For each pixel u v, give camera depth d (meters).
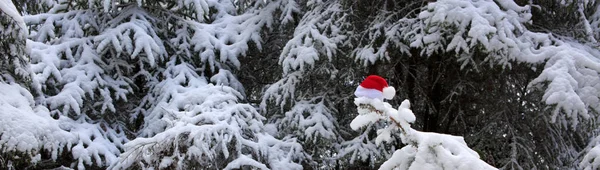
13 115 4.87
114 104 7.85
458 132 8.70
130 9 7.94
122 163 5.75
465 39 6.52
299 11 8.62
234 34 8.45
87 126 6.88
